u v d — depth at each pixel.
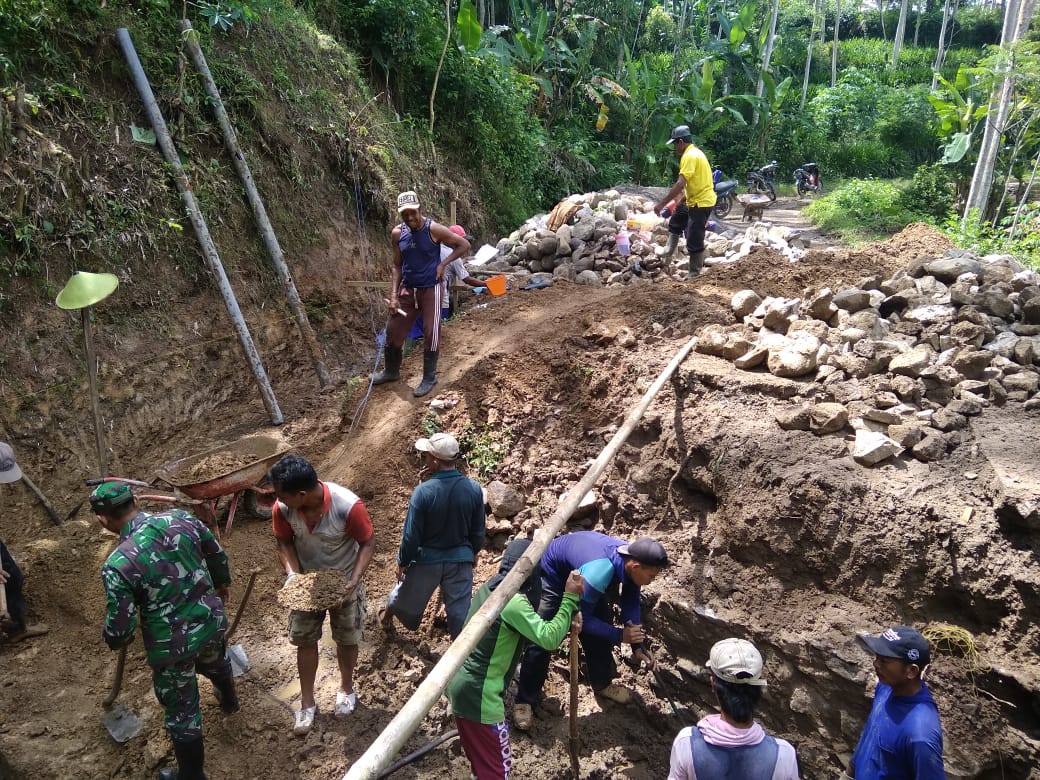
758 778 2.57
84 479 5.55
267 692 4.14
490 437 5.83
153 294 6.39
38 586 4.68
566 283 8.49
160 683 3.31
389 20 10.80
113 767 3.70
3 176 5.45
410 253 5.93
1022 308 5.45
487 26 17.64
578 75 17.52
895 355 4.97
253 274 7.30
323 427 6.24
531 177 14.62
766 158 24.98
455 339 7.06
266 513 5.36
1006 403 4.59
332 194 8.65
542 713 4.21
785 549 4.05
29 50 5.98
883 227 15.45
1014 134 15.59
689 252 8.27
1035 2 14.72
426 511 3.85
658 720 4.17
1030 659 3.34
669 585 4.31
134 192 6.34
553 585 3.83
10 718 3.86
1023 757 3.28
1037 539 3.49
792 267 7.11
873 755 2.86
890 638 2.75
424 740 3.95
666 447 4.88
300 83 8.70
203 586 3.40
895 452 4.12
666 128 19.12
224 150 7.30
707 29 24.19
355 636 3.84
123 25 6.73
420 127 11.35
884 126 25.53
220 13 7.59
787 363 4.93
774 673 3.86
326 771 3.70
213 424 6.44
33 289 5.61
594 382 5.75
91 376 4.75
